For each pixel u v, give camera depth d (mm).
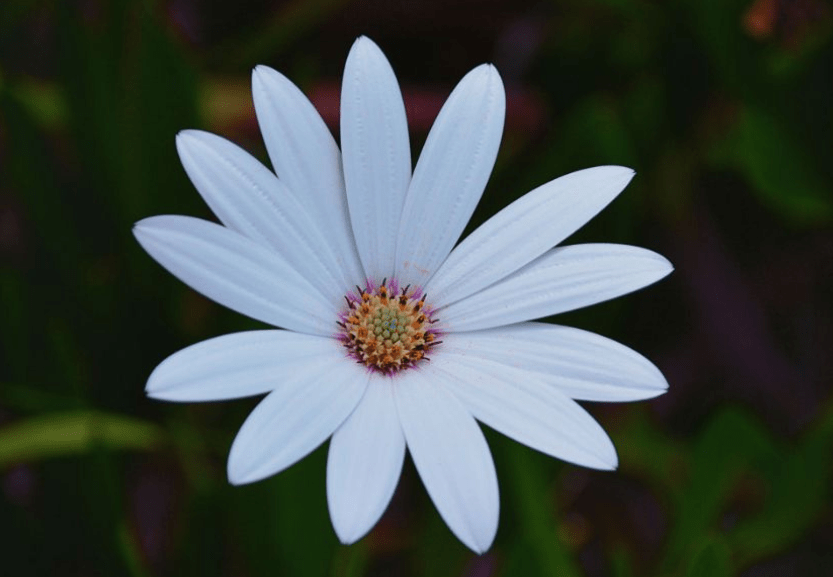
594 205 291
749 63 360
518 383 288
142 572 327
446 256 298
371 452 280
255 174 284
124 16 352
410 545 358
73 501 330
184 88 345
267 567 326
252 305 283
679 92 371
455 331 296
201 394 273
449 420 285
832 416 343
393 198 295
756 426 344
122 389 353
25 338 340
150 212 350
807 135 364
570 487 374
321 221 292
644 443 356
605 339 288
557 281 292
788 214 365
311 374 284
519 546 320
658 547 364
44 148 344
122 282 354
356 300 297
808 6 365
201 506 333
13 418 361
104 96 344
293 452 275
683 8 362
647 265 290
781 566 374
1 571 332
